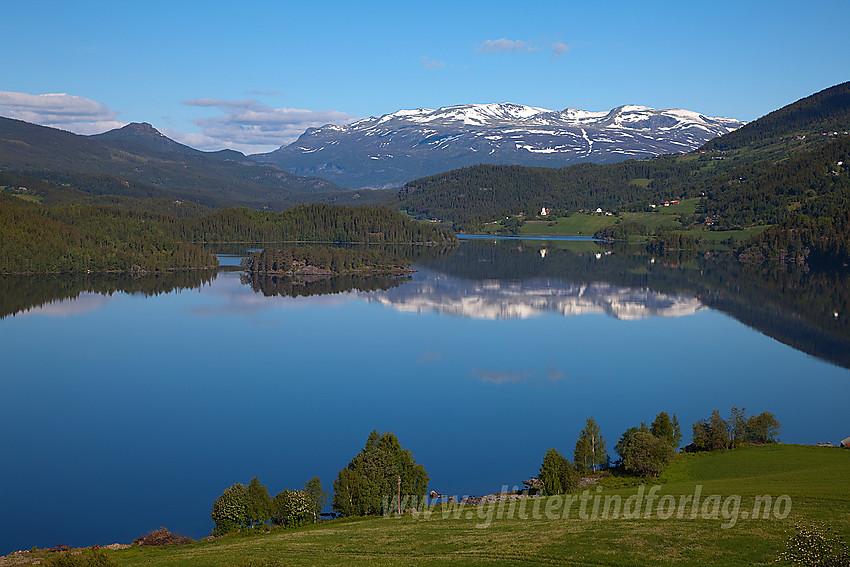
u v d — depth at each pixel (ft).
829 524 192.75
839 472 259.39
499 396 449.48
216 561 205.26
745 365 524.52
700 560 178.60
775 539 187.73
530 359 547.49
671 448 296.51
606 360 542.98
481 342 611.88
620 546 193.06
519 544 201.57
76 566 184.44
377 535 223.10
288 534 237.66
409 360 549.95
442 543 209.36
